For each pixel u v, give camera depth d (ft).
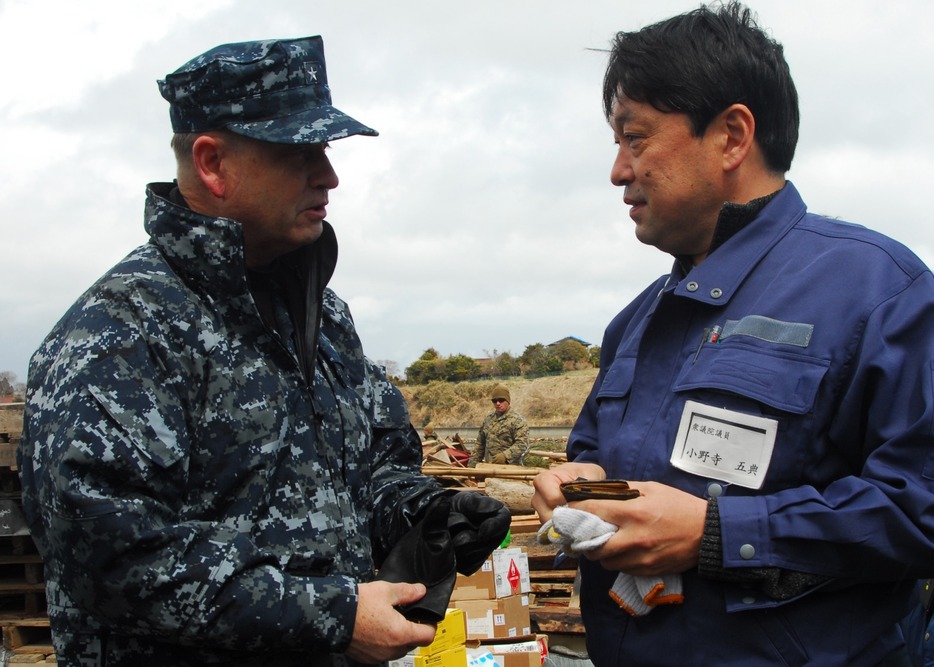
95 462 5.48
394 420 8.08
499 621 16.22
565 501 6.95
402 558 6.81
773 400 6.31
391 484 7.64
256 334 6.43
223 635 5.57
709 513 6.22
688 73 6.68
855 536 5.90
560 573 20.53
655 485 6.41
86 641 6.01
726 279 6.87
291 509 6.40
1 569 17.28
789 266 6.75
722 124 6.84
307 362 7.00
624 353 7.75
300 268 7.34
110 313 5.96
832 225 6.93
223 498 6.09
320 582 5.95
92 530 5.39
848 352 6.26
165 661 5.92
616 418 7.38
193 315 6.14
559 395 168.66
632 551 6.30
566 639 18.66
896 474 5.96
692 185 6.92
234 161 6.56
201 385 6.09
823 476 6.41
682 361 7.02
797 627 6.23
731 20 6.93
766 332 6.53
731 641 6.35
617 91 7.14
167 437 5.76
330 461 6.84
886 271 6.40
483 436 40.55
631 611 6.68
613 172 7.36
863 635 6.29
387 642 5.94
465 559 7.06
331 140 6.43
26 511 6.19
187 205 6.84
